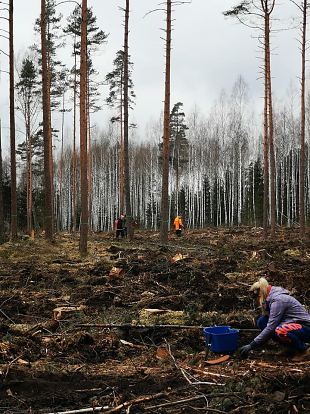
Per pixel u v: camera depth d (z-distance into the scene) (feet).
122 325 26.66
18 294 37.37
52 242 66.03
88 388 18.89
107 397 17.70
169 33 65.51
